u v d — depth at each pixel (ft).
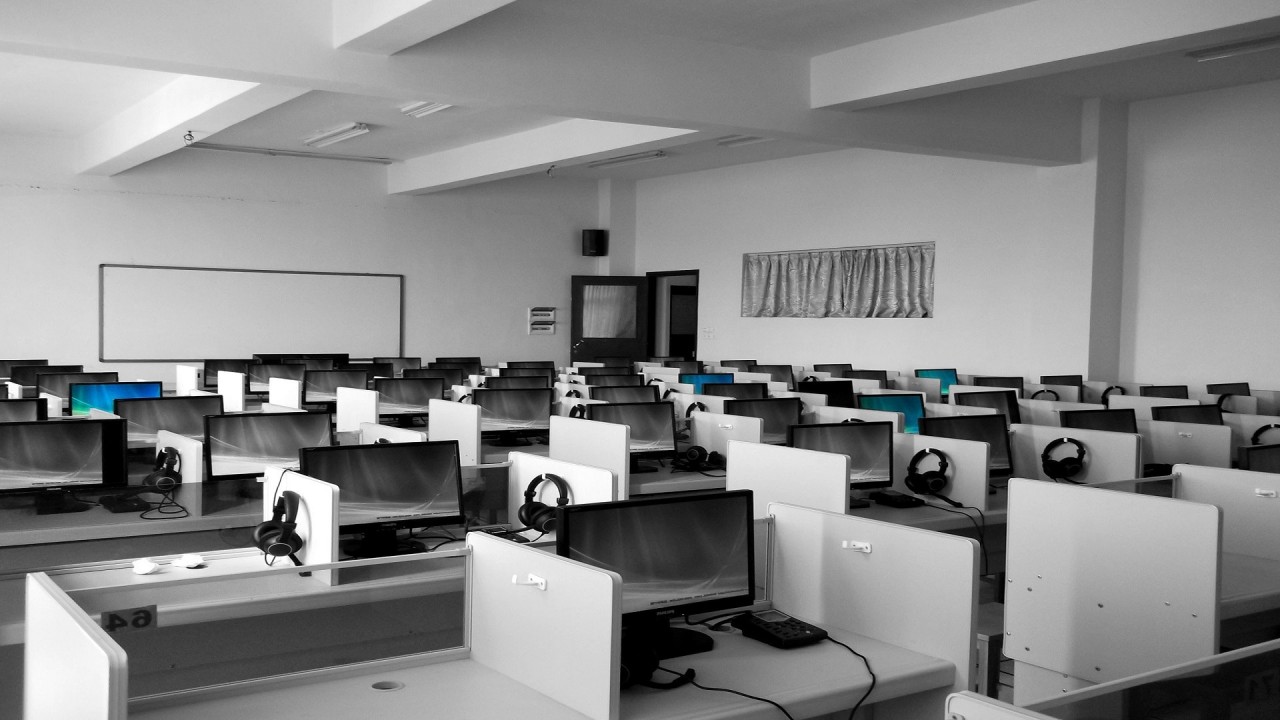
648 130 27.04
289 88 20.71
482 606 7.49
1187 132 26.89
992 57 19.81
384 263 39.37
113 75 23.99
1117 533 9.15
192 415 15.64
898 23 20.63
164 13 16.56
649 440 17.13
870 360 34.58
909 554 8.02
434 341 40.60
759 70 22.70
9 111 28.53
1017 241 29.94
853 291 35.09
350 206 38.55
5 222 32.55
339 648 8.32
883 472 14.58
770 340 38.32
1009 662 11.09
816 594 8.72
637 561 7.64
